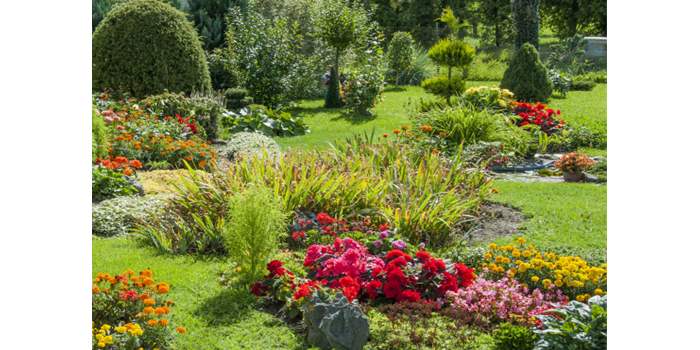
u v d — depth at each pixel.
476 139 11.90
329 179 7.69
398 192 8.09
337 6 17.94
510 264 6.16
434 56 16.00
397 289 5.48
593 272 5.79
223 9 19.83
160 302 5.23
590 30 33.56
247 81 16.84
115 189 8.37
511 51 28.91
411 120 12.92
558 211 8.50
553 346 4.54
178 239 6.82
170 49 14.19
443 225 7.36
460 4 34.59
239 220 5.80
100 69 14.04
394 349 4.72
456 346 4.76
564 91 20.59
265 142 11.96
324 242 6.65
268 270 5.82
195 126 12.23
